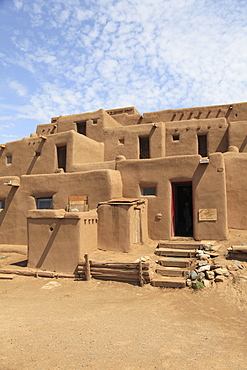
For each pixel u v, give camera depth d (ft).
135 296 26.07
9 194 52.54
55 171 53.36
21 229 50.21
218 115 61.46
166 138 57.16
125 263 29.89
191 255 33.73
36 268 36.32
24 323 18.92
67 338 16.07
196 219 40.14
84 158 55.26
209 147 54.03
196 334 17.48
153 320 19.85
